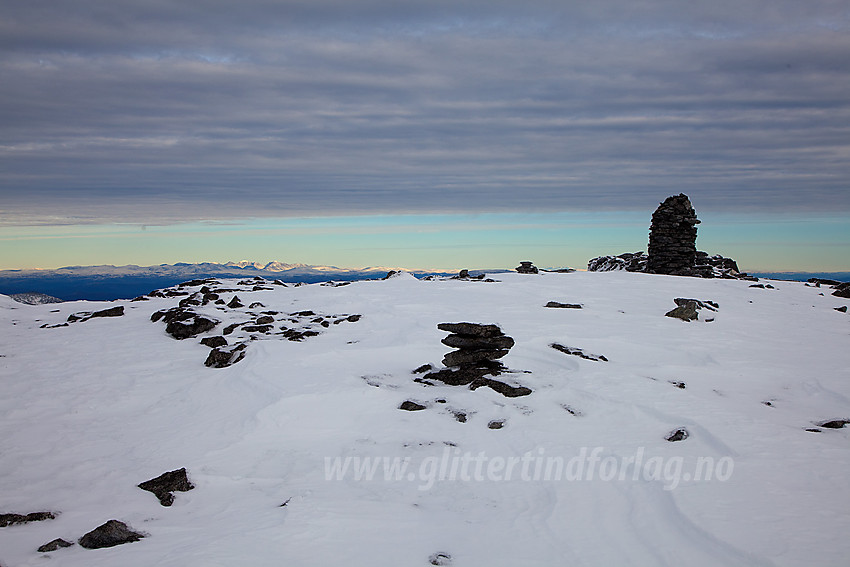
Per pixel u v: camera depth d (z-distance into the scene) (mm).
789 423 13414
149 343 22062
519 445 12617
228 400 15742
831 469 10703
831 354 20016
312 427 13797
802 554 7891
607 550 8602
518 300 27922
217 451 12898
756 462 11055
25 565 8305
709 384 16172
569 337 20281
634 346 19672
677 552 8352
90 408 15938
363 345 19781
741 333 22984
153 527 9672
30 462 12773
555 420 13750
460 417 14133
